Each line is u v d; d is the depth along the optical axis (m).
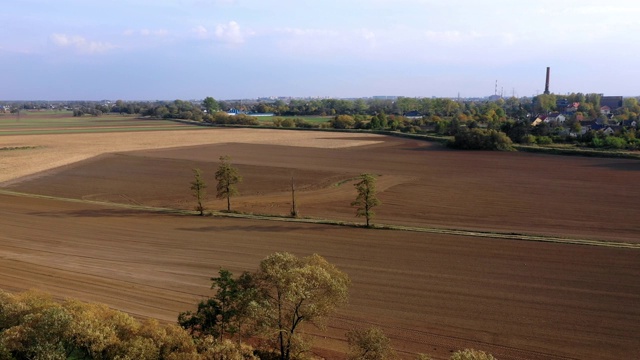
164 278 28.02
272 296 17.33
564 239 35.62
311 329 21.48
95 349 15.16
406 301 24.69
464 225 41.03
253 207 48.81
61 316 15.55
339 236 36.88
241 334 17.64
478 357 14.04
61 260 31.11
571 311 23.58
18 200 50.94
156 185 60.78
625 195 52.50
